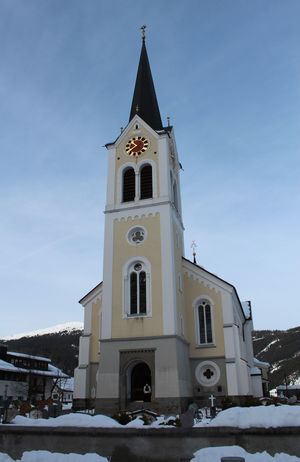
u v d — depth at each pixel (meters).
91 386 37.41
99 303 40.00
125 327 35.19
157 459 13.53
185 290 39.84
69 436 14.45
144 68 50.72
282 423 12.96
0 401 27.11
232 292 39.00
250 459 12.23
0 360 77.12
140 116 45.59
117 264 37.88
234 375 35.28
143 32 54.50
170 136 44.69
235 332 37.06
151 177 40.91
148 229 38.31
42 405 35.84
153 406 31.91
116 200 40.59
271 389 122.62
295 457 12.27
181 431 13.59
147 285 36.22
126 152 42.66
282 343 162.75
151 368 33.25
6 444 14.95
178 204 44.44
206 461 12.31
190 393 35.19
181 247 42.28
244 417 13.53
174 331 33.84
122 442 13.95
